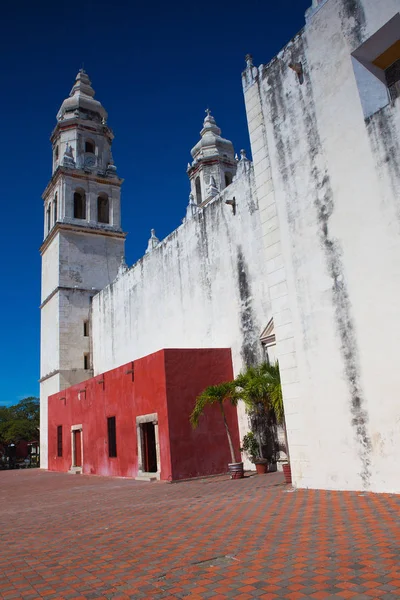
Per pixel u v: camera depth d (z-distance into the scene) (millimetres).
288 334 10273
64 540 7066
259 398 13250
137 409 16984
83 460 22312
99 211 34812
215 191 28719
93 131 35281
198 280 19828
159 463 15242
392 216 8266
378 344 8359
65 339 30391
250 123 12023
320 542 5398
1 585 5066
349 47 9320
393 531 5535
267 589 4145
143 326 24391
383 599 3688
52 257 32812
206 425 15461
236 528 6566
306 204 10117
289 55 10883
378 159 8609
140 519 8117
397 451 7918
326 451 9188
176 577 4719
